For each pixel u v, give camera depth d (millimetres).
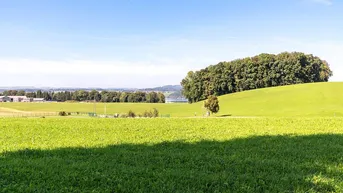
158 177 10539
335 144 17828
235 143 18188
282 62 153000
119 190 9250
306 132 23625
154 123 31094
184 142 18766
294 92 115750
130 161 13148
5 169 11414
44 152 15422
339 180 10203
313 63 157500
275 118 37469
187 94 160125
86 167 11945
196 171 11430
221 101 120250
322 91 111250
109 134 22562
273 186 9555
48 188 9406
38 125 28562
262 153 15055
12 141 19188
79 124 29719
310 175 10711
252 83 152750
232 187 9539
